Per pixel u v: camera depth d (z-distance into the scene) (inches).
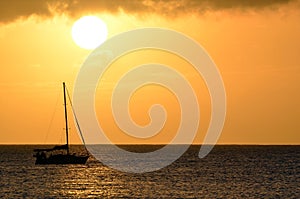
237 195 5324.8
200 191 5629.9
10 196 5383.9
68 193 5565.9
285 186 6033.5
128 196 5319.9
